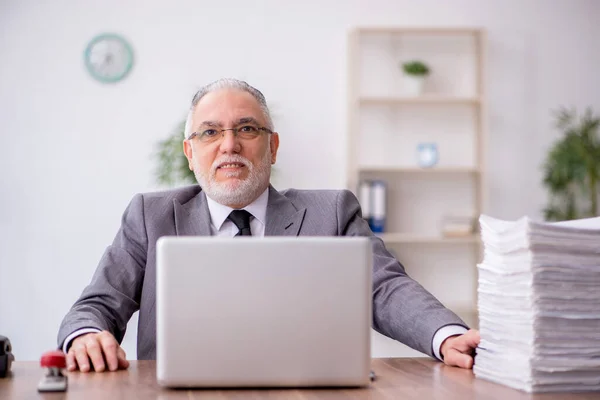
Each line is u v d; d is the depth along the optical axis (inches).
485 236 56.0
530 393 49.4
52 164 178.9
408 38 185.5
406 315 68.2
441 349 63.3
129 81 180.5
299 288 49.8
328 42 183.6
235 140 81.7
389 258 77.9
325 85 183.3
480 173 178.7
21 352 177.2
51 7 179.5
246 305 49.4
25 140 178.5
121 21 180.7
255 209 84.0
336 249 50.0
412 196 185.6
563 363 49.6
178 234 81.4
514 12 186.5
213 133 82.5
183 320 49.3
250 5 182.7
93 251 179.2
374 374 54.6
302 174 182.5
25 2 178.9
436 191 186.2
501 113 187.0
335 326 50.0
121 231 83.2
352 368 50.2
